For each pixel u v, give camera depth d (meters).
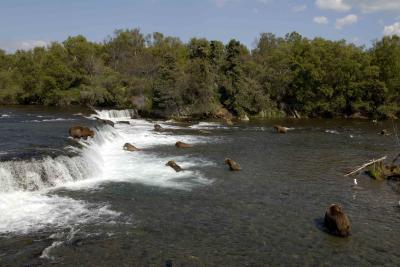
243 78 106.44
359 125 86.06
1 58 139.12
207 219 24.70
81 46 113.12
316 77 106.25
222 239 21.80
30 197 27.58
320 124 87.88
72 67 110.81
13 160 29.11
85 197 28.23
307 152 48.97
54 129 48.81
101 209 25.88
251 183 33.44
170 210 26.16
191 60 109.38
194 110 91.69
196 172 36.84
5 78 113.00
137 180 33.50
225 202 28.12
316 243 21.62
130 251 20.03
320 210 26.91
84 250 19.95
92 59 112.94
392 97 109.25
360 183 34.12
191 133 64.75
